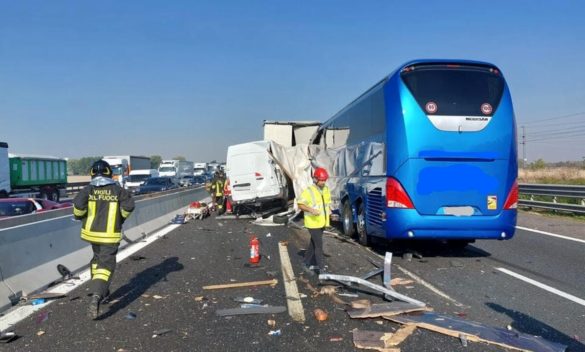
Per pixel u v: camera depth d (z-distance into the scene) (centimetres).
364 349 494
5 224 829
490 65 930
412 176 904
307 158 1880
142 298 700
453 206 910
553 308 639
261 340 524
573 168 3281
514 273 855
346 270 886
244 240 1298
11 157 2955
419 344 505
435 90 912
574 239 1268
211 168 9056
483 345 502
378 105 1015
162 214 1739
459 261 970
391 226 925
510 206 920
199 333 548
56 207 1475
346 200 1330
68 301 688
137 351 497
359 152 1183
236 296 706
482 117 909
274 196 1870
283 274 845
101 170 665
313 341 519
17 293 684
